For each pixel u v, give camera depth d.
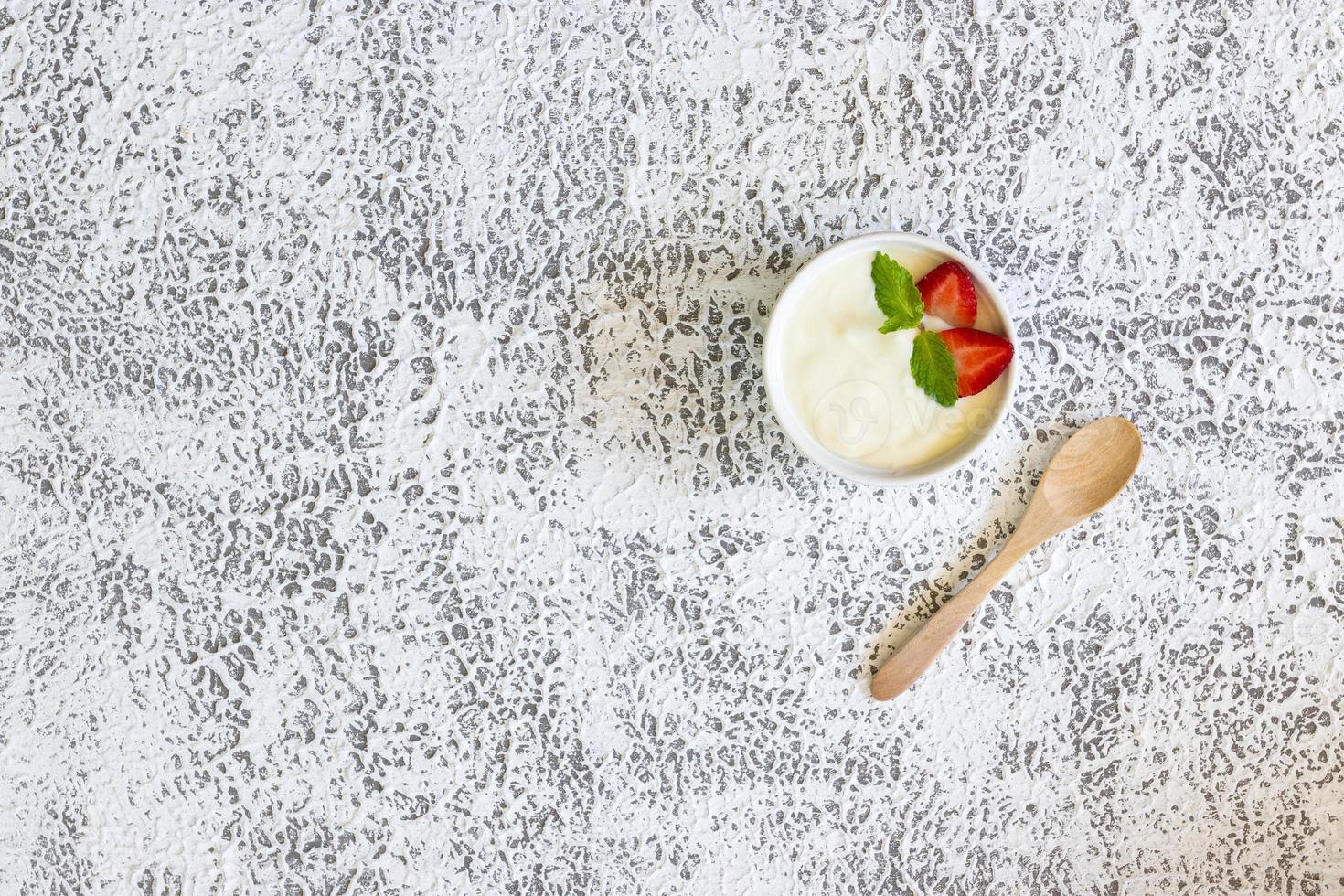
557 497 0.78
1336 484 0.78
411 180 0.78
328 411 0.78
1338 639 0.79
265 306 0.78
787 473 0.78
